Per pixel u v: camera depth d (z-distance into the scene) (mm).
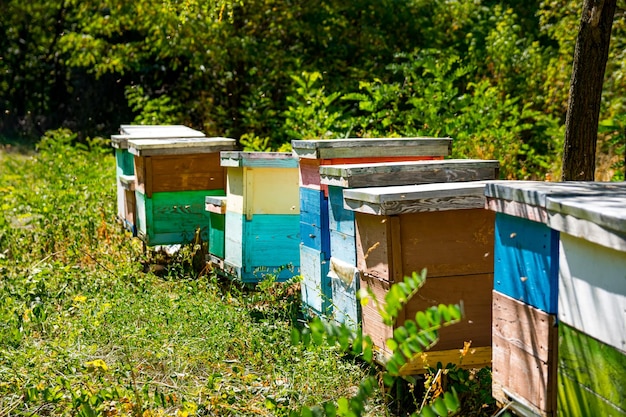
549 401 2807
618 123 9828
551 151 11844
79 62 14656
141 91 13320
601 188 2883
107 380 4086
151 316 5062
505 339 3094
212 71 13617
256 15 13562
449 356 3846
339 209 4309
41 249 7586
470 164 4355
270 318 5242
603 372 2477
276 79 13328
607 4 4793
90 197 9133
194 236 6727
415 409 3865
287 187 5652
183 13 7352
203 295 5656
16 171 11602
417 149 5113
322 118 9719
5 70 21375
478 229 3828
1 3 21391
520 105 12664
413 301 3773
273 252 5676
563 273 2676
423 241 3764
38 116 21875
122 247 7434
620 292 2363
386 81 13250
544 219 2723
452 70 12984
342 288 4305
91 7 14922
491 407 3885
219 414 3838
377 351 3918
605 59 4871
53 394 3637
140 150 6488
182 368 4352
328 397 4012
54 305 5375
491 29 13953
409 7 14320
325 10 14078
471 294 3846
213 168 6750
